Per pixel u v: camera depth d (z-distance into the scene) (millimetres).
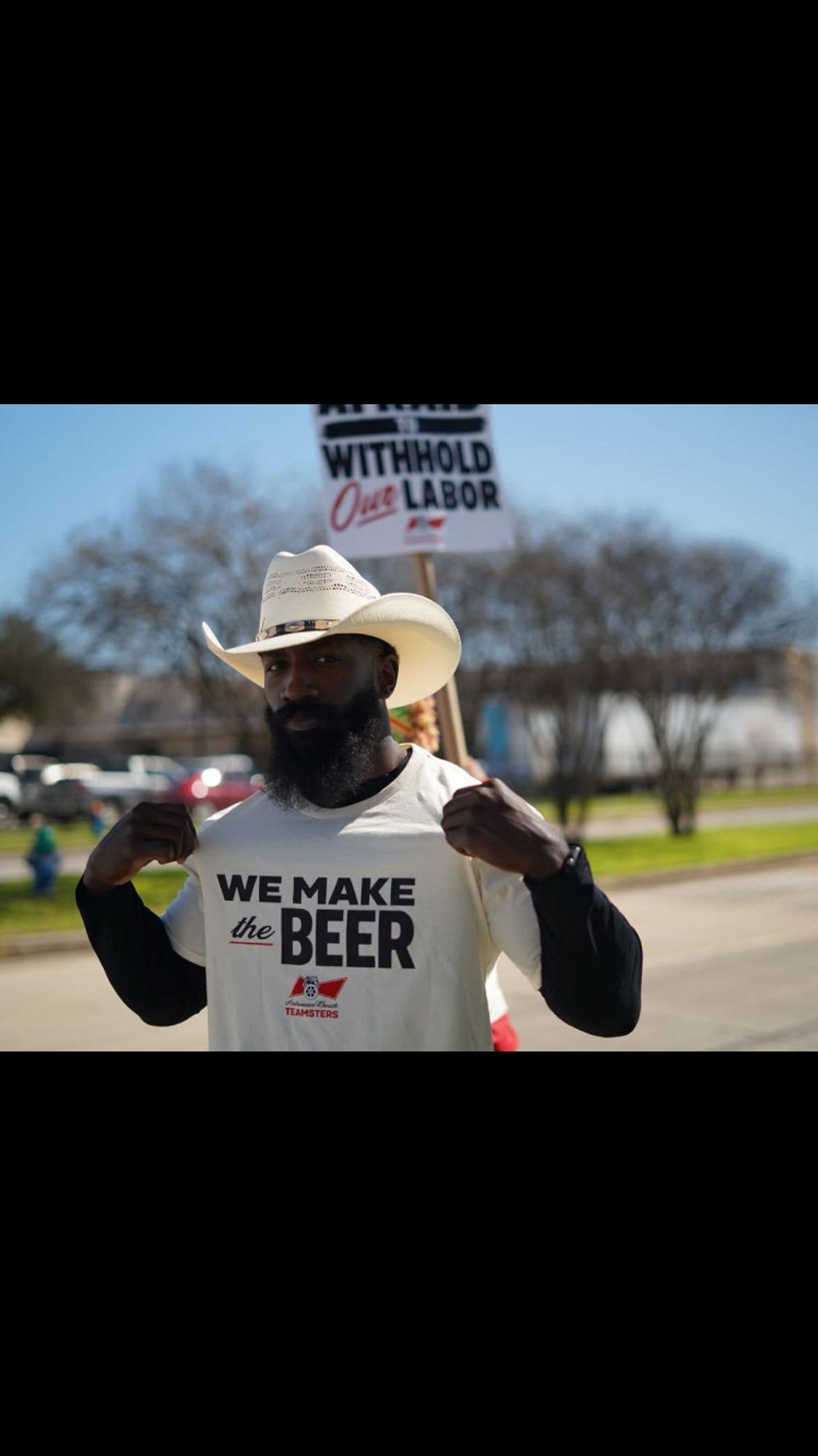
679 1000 7891
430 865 1878
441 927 1869
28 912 12961
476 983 1891
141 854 1931
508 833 1693
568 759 24312
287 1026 1935
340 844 1927
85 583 21141
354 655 2002
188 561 20891
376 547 4988
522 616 25078
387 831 1915
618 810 31719
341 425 5051
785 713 45344
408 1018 1876
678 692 24859
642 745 35750
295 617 2014
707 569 24734
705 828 25125
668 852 18922
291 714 1983
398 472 4996
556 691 24516
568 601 24844
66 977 9359
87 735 53250
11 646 36938
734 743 42750
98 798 32500
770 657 26719
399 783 1980
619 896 14281
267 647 1938
